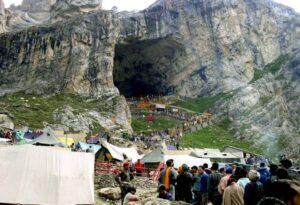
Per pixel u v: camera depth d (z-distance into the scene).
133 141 78.31
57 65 99.06
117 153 49.22
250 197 12.92
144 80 137.12
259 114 119.25
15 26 139.88
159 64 135.00
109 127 84.19
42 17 161.50
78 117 82.00
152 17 128.50
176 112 117.56
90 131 78.81
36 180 17.39
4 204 16.75
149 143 76.19
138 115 113.69
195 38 135.75
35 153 17.72
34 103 85.50
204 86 134.75
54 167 17.88
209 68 136.25
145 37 126.50
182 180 19.95
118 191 26.83
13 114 75.38
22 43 101.38
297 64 134.38
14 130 61.75
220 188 16.80
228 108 121.19
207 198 19.09
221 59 137.75
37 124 73.81
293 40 153.62
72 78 97.31
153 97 135.75
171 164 21.27
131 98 134.38
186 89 135.38
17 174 17.20
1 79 98.69
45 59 99.69
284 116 120.75
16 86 96.81
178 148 68.62
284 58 143.25
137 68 135.12
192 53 135.50
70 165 18.47
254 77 139.25
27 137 53.75
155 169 43.78
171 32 129.62
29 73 98.69
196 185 19.92
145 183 36.25
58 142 46.38
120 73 134.50
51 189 17.55
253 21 152.00
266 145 108.94
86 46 101.25
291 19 160.62
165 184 20.88
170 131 97.06
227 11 142.62
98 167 42.78
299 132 116.62
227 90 131.50
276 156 104.69
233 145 100.19
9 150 17.70
